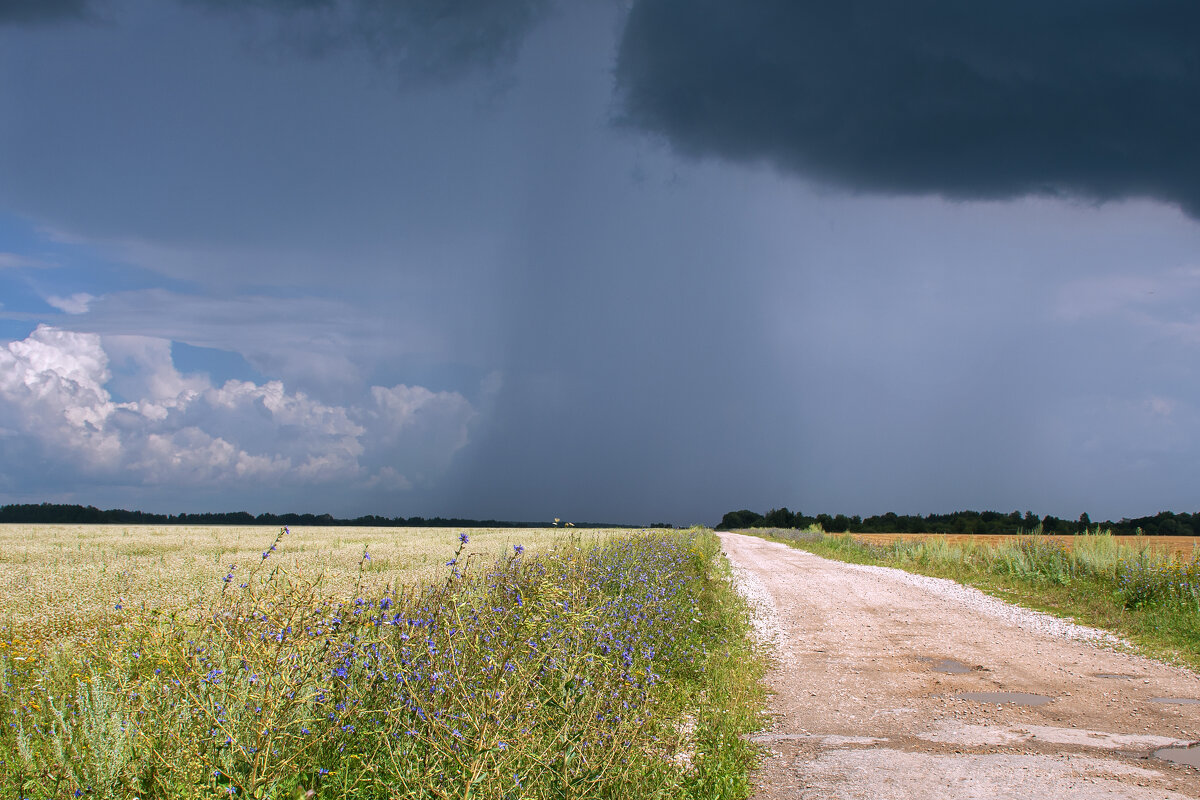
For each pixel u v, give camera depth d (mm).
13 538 32531
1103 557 16828
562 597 5668
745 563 26797
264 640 3961
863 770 5410
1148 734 6254
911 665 9305
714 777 5141
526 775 4000
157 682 4156
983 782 5078
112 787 3482
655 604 9227
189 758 3463
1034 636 11195
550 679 5043
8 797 3453
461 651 4680
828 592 17000
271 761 3617
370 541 32781
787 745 6137
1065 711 7059
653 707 6215
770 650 10320
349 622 4430
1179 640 10312
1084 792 4844
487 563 8469
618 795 4293
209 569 15922
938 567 23000
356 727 4180
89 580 13281
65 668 5621
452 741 3840
